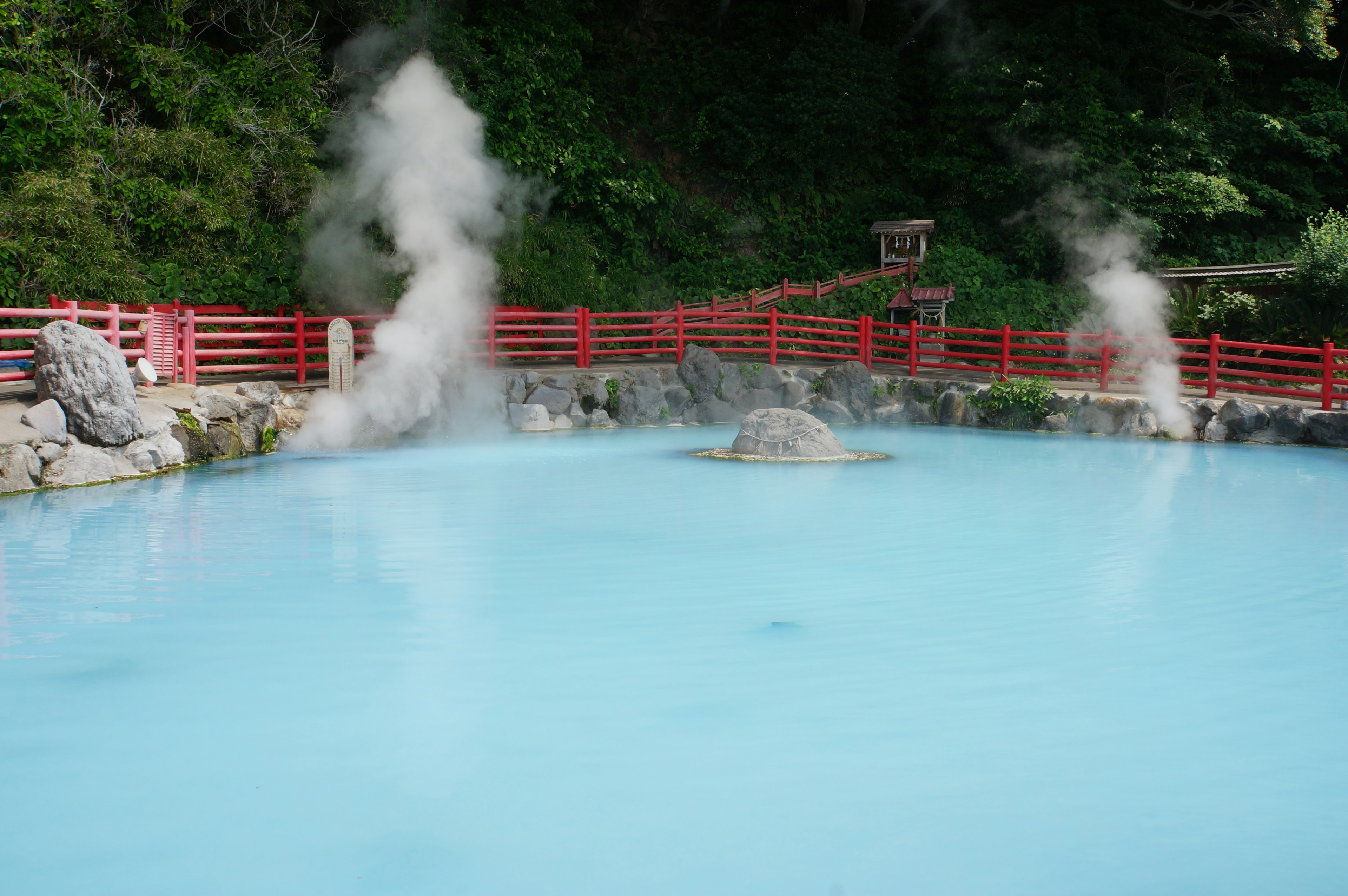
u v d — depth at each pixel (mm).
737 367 17109
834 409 17094
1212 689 4887
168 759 4051
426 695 4730
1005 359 17156
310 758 4062
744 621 5918
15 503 9266
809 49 27562
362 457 12695
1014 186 26859
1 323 13914
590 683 4895
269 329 16172
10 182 14969
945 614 6066
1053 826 3570
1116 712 4590
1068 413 15875
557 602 6281
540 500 9734
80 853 3379
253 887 3188
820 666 5168
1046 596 6488
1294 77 30188
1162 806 3717
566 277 20516
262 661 5180
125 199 15523
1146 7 28422
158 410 11688
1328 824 3594
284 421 13406
